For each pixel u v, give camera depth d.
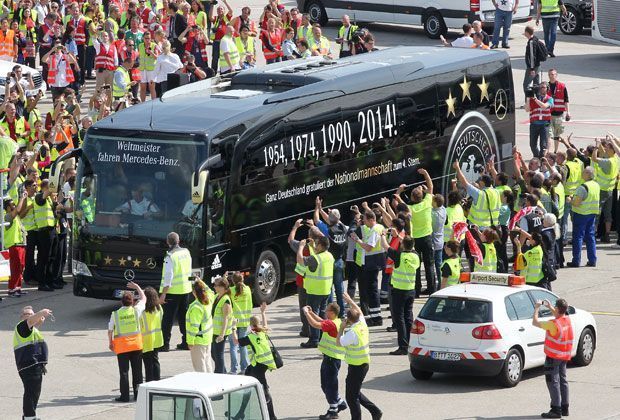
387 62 75.38
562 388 48.53
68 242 72.50
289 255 67.06
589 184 73.06
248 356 50.81
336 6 131.38
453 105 77.31
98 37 103.00
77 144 81.00
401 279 57.38
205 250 61.66
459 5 123.62
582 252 78.00
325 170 68.62
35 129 79.38
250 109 64.75
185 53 100.62
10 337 60.47
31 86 95.12
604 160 78.44
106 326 62.62
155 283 61.97
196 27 106.56
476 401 50.88
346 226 66.62
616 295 67.75
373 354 58.00
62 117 78.19
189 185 61.69
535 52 100.25
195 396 39.38
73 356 57.59
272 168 65.31
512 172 82.75
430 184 68.44
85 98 106.38
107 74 100.31
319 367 56.00
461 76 78.06
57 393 52.41
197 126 62.34
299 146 66.94
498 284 54.53
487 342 51.78
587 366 56.06
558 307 48.53
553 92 89.75
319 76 69.50
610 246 79.75
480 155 79.88
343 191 69.94
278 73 70.25
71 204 69.44
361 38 100.44
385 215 63.81
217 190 62.28
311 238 58.34
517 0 124.88
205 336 51.66
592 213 73.31
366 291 62.28
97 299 67.31
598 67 121.62
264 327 47.94
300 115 66.94
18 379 54.78
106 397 51.91
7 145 71.75
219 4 147.50
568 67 121.56
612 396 51.50
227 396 39.81
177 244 58.69
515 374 52.88
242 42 102.25
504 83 81.56
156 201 62.16
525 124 104.44
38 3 114.25
